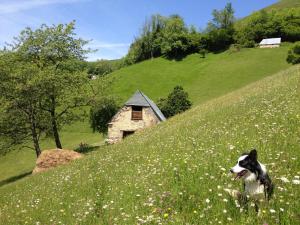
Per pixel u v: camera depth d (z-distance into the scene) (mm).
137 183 12539
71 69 55531
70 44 55062
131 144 28219
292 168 9664
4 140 49656
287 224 6797
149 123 60344
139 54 159750
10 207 17328
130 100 61156
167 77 125750
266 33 138625
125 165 17719
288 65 110750
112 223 9453
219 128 19359
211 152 13289
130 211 9836
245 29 144125
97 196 12805
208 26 168000
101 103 55688
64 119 52969
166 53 148500
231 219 7371
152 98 111938
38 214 13422
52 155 37188
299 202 7574
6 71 46656
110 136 61062
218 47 145875
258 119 18250
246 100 28188
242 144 13461
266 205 7363
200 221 7723
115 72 138875
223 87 105875
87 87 54781
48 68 49438
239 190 8766
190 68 131375
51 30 53531
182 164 12875
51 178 24312
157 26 158750
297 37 134750
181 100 80125
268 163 10156
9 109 48031
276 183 8594
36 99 48281
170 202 9492
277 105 20562
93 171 19734
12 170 64625
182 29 154875
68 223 10828
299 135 13008
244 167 7477
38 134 52438
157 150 18875
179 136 21812
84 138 80938
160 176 12305
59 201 14391
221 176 10227
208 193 9297
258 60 120188
